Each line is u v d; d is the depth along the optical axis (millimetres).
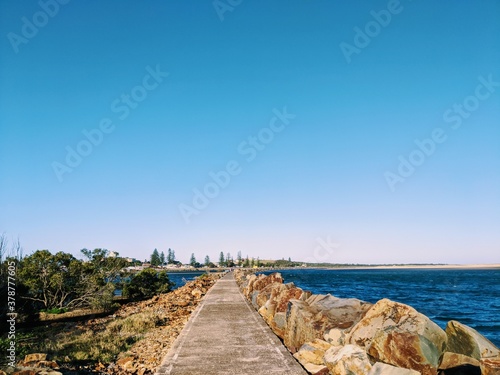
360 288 53031
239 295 21891
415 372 6027
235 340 9898
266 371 7305
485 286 59594
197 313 14703
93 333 15961
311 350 8266
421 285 61875
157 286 38469
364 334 7641
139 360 9992
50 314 26188
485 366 6141
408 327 6887
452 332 6910
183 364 7785
